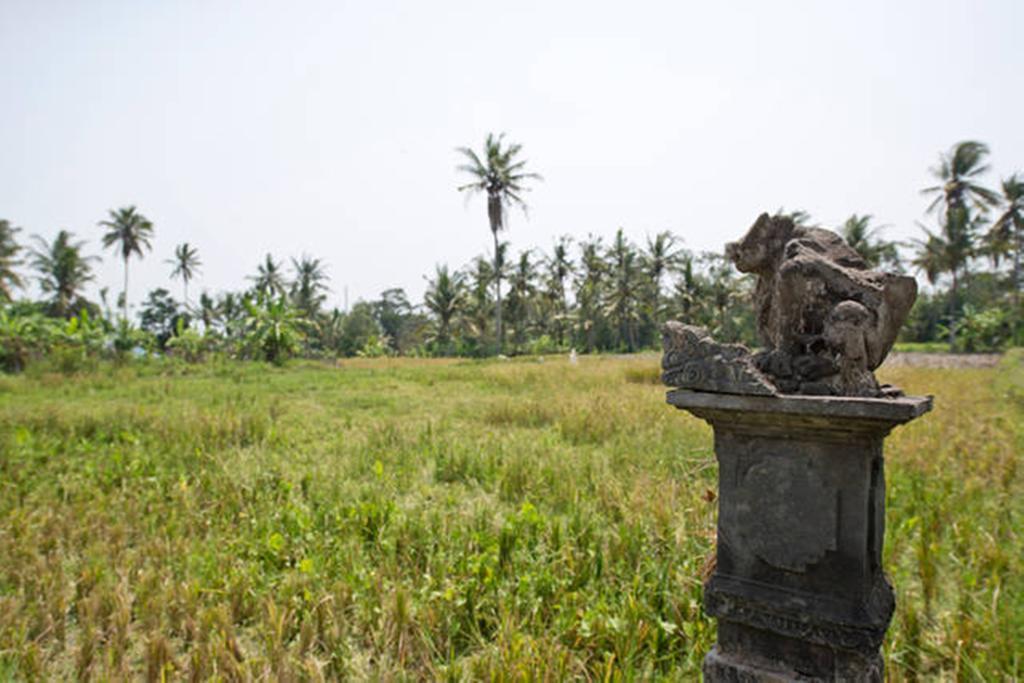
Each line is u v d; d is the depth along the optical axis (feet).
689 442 25.62
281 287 191.21
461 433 30.19
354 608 12.54
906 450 23.43
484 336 167.02
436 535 15.78
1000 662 10.35
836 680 8.08
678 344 8.69
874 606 8.05
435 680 10.46
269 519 16.85
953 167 128.88
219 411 36.06
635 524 15.62
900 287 8.56
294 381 63.00
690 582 12.78
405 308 272.10
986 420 31.68
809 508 8.24
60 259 146.10
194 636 11.66
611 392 44.14
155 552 14.99
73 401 44.50
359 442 27.68
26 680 10.39
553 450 24.93
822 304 8.60
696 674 10.61
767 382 8.09
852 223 127.75
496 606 12.40
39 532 16.14
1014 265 133.90
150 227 148.87
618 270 162.91
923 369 75.61
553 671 10.00
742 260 9.71
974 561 13.76
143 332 96.12
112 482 21.24
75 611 12.88
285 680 9.99
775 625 8.41
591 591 13.11
